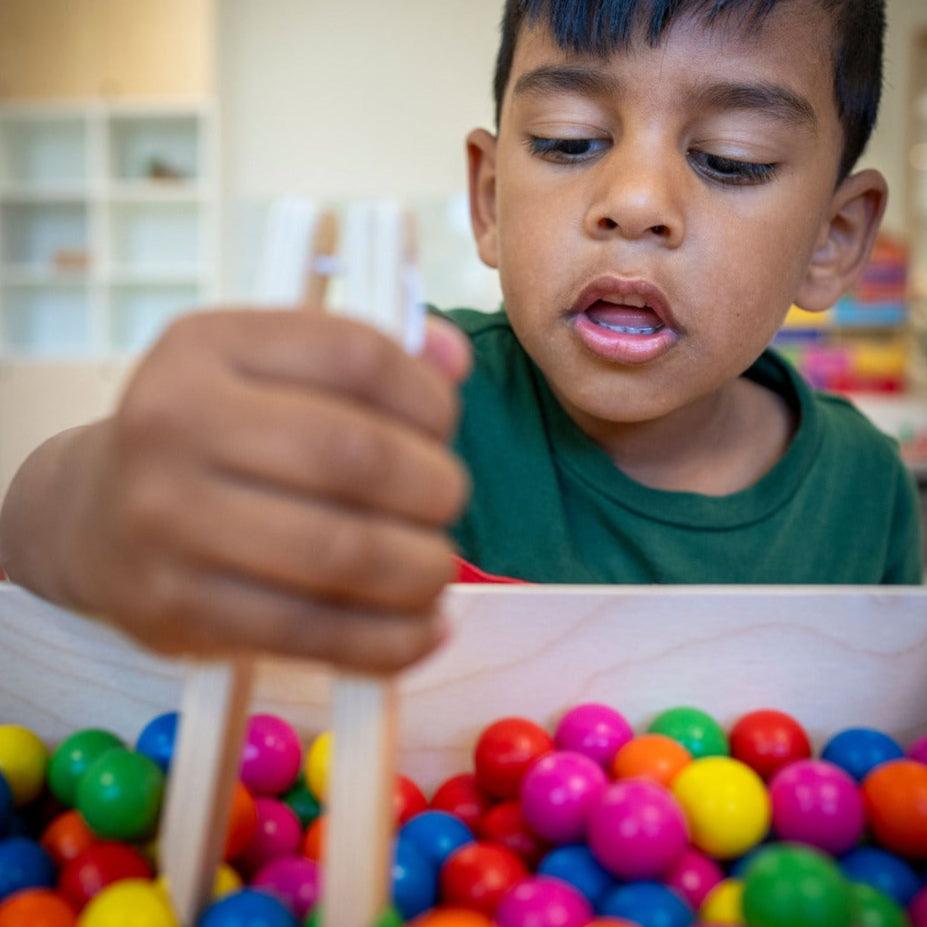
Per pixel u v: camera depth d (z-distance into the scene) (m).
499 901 0.46
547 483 0.90
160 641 0.30
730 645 0.58
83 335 5.11
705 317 0.70
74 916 0.43
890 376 3.62
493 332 1.00
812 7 0.70
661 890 0.46
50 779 0.53
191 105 4.56
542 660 0.58
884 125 4.30
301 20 4.76
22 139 4.95
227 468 0.28
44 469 0.45
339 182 4.80
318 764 0.55
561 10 0.69
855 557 0.97
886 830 0.50
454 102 4.76
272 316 0.30
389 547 0.29
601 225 0.69
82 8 4.56
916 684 0.60
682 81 0.67
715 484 0.95
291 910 0.45
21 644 0.56
